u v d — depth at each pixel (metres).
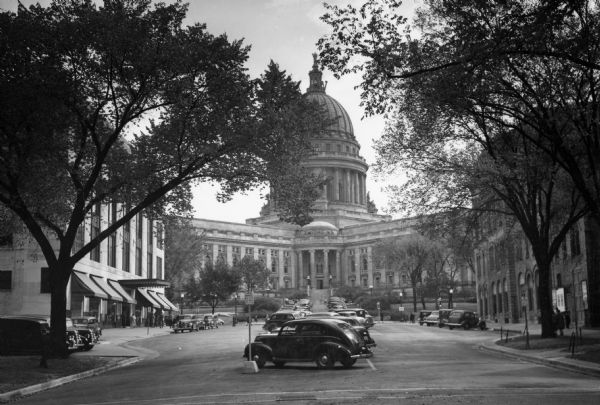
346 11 18.92
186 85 25.73
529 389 15.79
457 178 32.78
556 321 36.41
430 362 24.97
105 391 18.86
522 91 25.06
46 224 28.81
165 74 26.25
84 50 25.25
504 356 29.12
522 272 62.19
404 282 168.12
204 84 26.75
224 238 176.50
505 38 18.09
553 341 31.61
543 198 39.31
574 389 15.82
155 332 61.06
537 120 27.41
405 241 102.00
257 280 124.69
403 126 33.09
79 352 35.84
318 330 22.84
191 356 32.19
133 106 28.64
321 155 197.25
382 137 33.66
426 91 22.03
